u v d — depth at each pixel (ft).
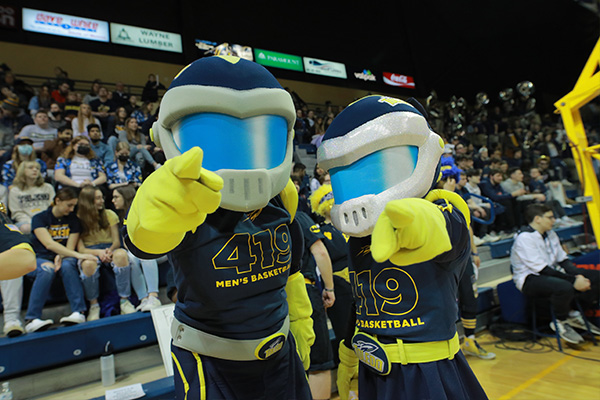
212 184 2.02
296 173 15.03
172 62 27.76
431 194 3.63
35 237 8.52
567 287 9.70
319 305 6.64
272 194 3.20
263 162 3.16
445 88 40.88
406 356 3.45
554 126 35.29
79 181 11.96
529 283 10.28
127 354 7.87
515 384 7.79
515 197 18.02
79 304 8.06
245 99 3.03
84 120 16.80
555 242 11.02
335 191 3.84
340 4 36.70
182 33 28.40
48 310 8.36
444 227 2.45
